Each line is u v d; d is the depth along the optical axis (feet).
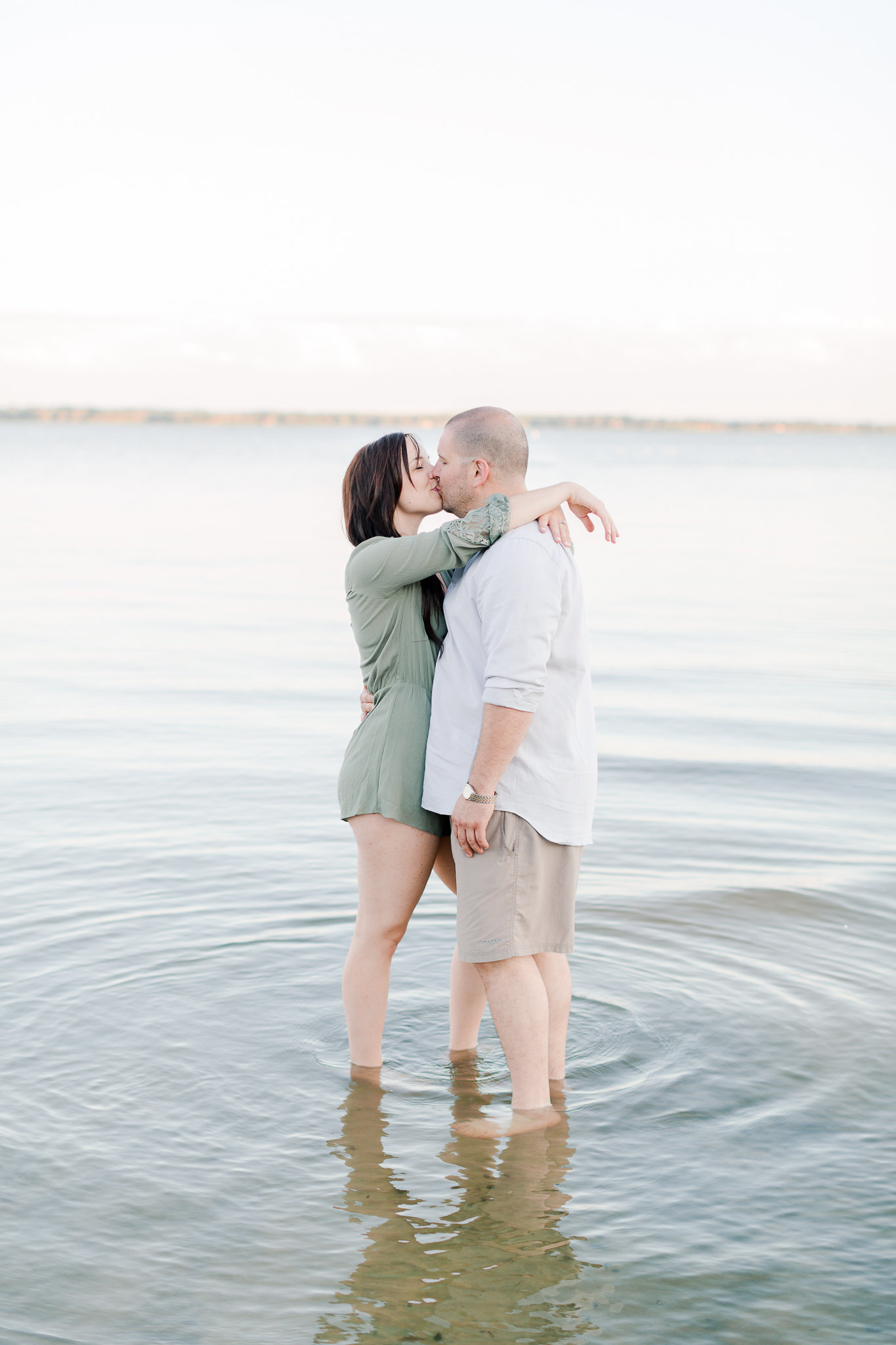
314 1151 8.85
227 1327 6.80
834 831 17.38
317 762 21.65
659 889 14.76
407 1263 7.43
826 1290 7.17
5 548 64.23
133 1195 8.17
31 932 13.03
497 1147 8.89
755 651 34.27
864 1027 10.89
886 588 49.78
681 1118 9.32
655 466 246.68
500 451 9.59
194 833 17.07
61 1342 6.64
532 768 9.33
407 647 9.93
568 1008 10.14
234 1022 11.02
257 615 41.60
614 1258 7.48
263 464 226.79
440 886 15.53
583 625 9.66
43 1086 9.67
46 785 19.79
